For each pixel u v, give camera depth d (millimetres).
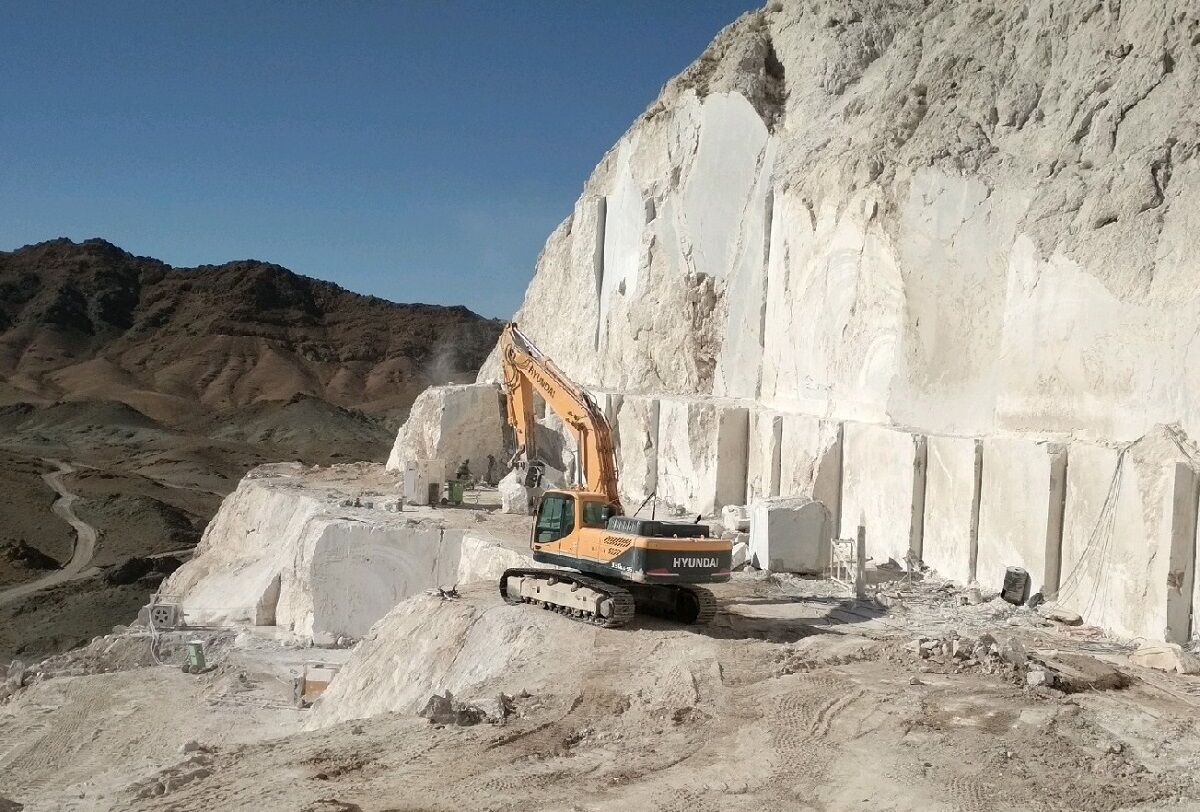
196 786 11172
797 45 32562
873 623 17531
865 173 24312
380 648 20438
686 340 33844
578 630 16953
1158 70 19359
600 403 34625
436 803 10070
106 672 27953
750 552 22594
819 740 11477
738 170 32094
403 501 32531
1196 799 9672
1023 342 19297
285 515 35000
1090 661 14016
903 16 31281
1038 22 23312
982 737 11344
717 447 28688
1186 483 14898
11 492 75375
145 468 96438
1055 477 17406
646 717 12656
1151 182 17547
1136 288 16875
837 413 24969
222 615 31875
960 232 21328
